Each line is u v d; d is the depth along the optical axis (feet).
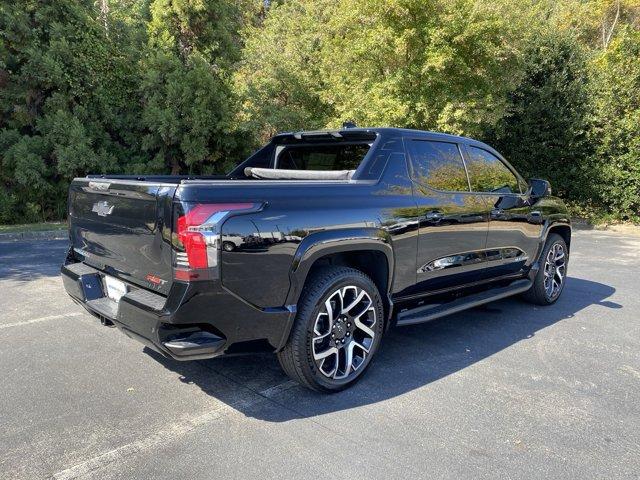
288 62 53.11
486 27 36.06
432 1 36.24
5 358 12.67
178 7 48.34
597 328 16.10
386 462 8.52
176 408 10.27
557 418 10.20
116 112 46.44
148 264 9.71
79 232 12.36
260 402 10.60
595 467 8.57
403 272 12.30
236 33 63.87
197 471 8.17
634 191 43.57
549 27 49.65
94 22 44.88
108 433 9.27
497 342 14.64
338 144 14.05
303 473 8.16
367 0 37.42
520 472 8.36
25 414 9.90
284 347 10.43
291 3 79.36
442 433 9.50
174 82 46.01
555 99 47.14
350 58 42.68
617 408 10.69
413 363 12.92
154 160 46.80
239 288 9.25
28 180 40.86
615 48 44.75
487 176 15.53
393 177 12.37
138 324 9.52
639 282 23.03
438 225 13.04
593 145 46.01
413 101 38.91
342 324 11.08
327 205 10.66
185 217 8.73
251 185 9.66
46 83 41.88
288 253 9.82
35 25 42.29
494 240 15.21
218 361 12.80
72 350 13.26
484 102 39.86
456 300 14.64
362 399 10.83
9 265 24.25
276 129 50.78
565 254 19.20
